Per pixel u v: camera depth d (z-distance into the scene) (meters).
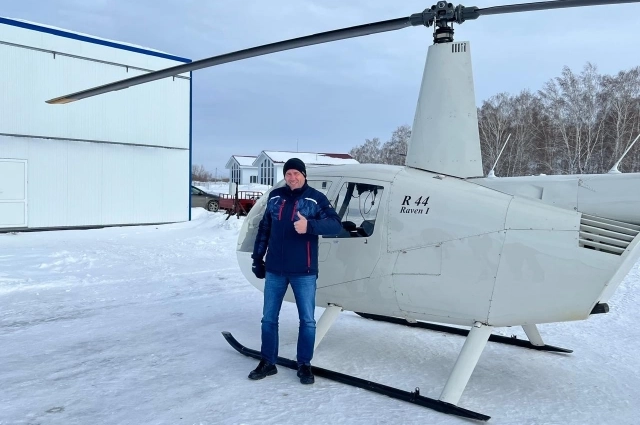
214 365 4.11
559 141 33.03
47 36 13.85
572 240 3.12
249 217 4.78
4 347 4.56
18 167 13.52
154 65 16.11
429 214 3.56
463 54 3.71
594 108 32.44
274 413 3.21
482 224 3.36
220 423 3.06
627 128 30.22
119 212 15.56
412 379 3.89
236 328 5.26
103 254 10.08
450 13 3.54
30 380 3.75
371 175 3.95
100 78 14.95
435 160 3.81
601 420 3.20
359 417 3.18
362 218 3.90
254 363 4.18
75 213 14.62
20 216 13.62
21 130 13.49
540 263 3.16
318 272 3.99
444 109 3.76
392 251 3.67
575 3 3.20
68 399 3.41
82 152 14.72
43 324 5.37
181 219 17.02
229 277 8.21
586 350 4.67
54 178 14.20
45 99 13.91
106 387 3.62
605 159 30.77
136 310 6.03
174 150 16.83
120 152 15.54
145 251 10.64
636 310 6.15
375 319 5.72
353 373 4.00
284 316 5.76
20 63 13.42
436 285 3.49
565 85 33.84
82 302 6.41
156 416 3.15
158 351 4.47
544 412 3.32
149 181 16.22
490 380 3.93
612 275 2.97
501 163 34.28
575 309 3.10
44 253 9.91
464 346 3.42
